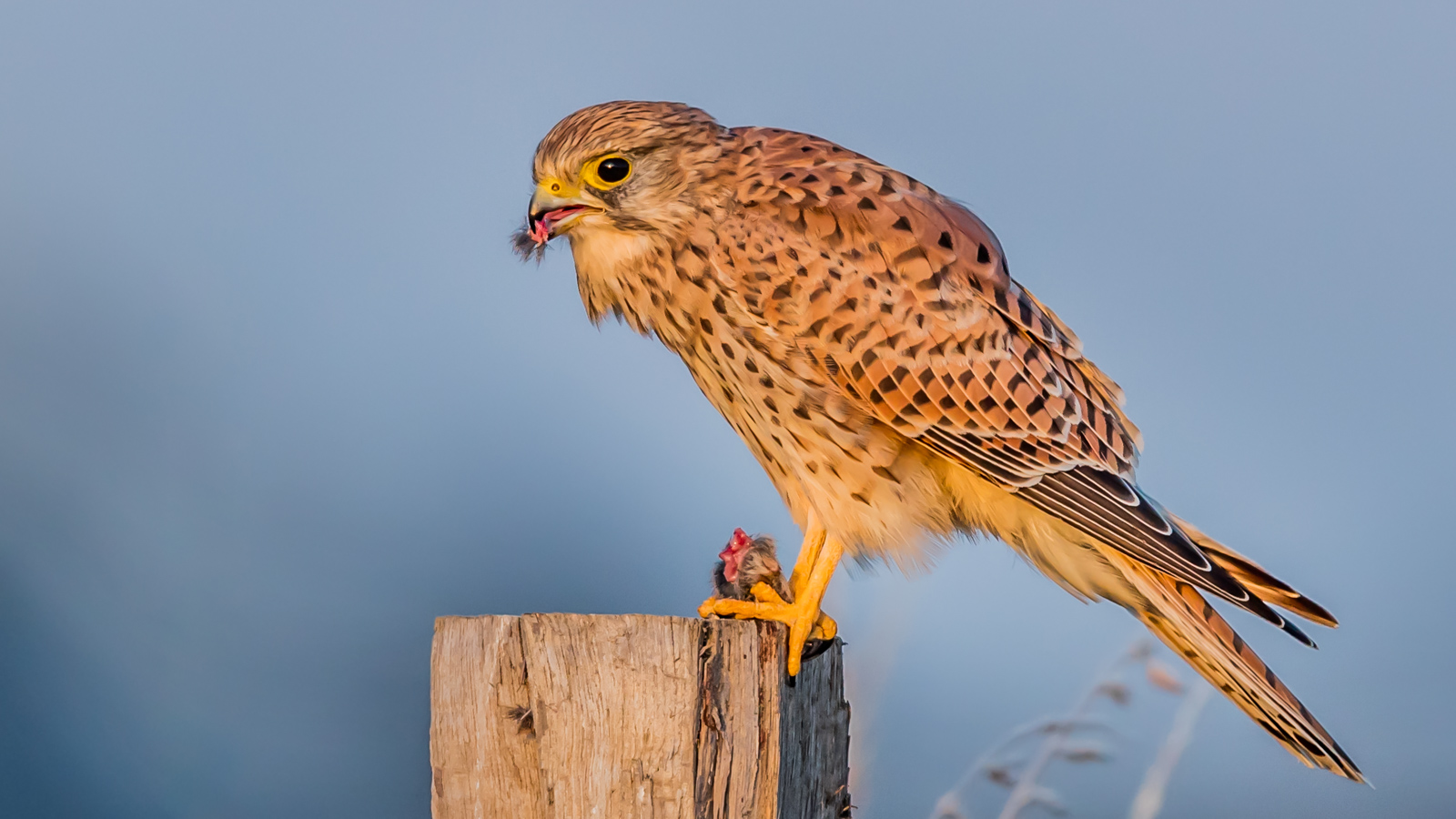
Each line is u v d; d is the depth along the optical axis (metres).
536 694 7.21
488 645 7.22
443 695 7.22
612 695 7.21
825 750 7.29
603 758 7.21
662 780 7.20
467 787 7.22
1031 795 7.28
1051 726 7.29
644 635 7.21
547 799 7.21
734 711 7.21
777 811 7.22
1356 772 7.33
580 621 7.21
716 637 7.21
